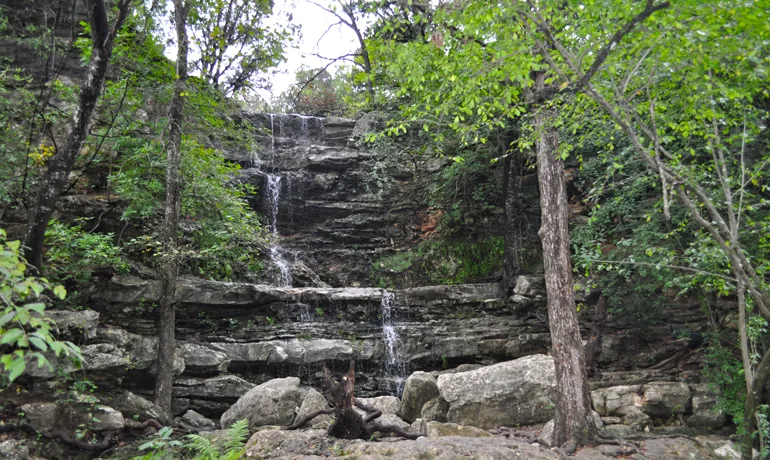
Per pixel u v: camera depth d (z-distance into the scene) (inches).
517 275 648.4
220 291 548.1
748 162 404.2
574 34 269.6
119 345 455.2
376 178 804.0
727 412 436.1
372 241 787.4
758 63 233.3
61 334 415.8
